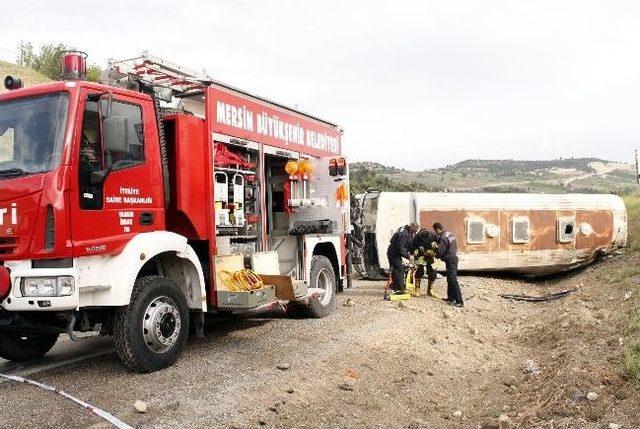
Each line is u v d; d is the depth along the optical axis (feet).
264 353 23.70
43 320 20.27
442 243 38.99
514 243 52.08
